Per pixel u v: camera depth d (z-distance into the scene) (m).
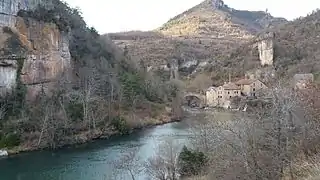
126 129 71.94
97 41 103.94
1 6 68.69
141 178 37.56
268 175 19.66
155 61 187.88
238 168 21.73
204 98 134.25
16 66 68.81
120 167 40.59
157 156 41.41
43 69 75.62
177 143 49.44
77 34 95.94
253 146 22.11
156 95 101.50
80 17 103.44
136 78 97.44
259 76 135.12
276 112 22.83
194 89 145.88
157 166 36.28
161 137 63.41
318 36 142.12
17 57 69.00
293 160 19.53
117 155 50.75
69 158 50.41
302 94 24.56
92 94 76.62
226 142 27.16
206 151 36.41
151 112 88.62
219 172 24.45
